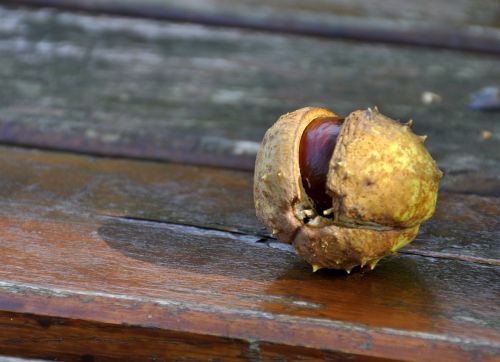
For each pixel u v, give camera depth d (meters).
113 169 0.49
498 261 0.41
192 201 0.46
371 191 0.37
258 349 0.37
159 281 0.39
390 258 0.41
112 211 0.44
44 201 0.45
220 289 0.39
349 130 0.38
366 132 0.38
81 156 0.50
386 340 0.37
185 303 0.38
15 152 0.50
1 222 0.43
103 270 0.40
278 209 0.39
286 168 0.38
